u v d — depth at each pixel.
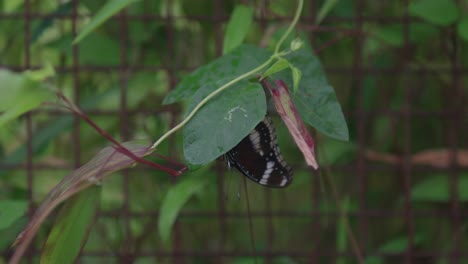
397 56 1.00
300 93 0.75
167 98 0.76
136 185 1.01
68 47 0.97
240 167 0.75
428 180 0.98
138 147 0.73
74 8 0.95
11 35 1.01
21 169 0.96
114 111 0.97
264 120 0.75
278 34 0.90
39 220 0.71
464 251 1.01
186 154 0.72
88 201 0.74
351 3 0.99
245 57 0.77
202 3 0.99
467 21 0.92
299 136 0.72
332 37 1.00
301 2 0.77
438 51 1.01
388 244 1.00
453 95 0.97
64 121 0.97
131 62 0.99
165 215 0.92
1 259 0.97
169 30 0.96
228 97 0.73
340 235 0.98
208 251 1.01
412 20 0.96
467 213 0.97
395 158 0.99
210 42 1.00
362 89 0.99
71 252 0.75
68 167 0.97
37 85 0.68
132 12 0.98
